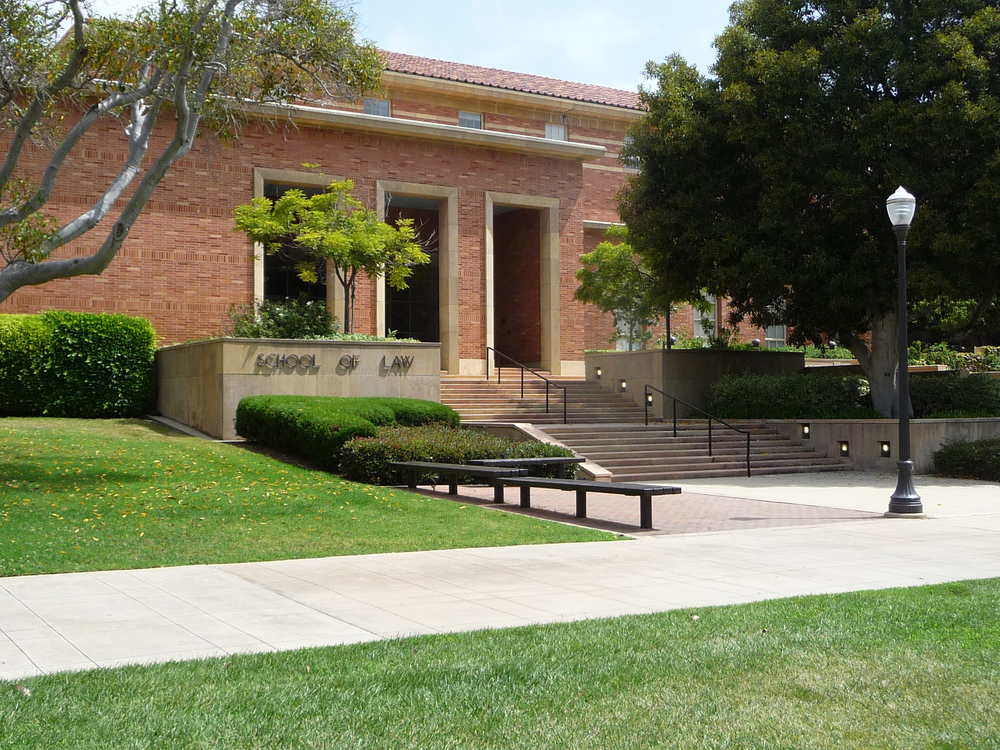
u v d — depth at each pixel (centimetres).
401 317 3209
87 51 1445
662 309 2802
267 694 490
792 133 2095
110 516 1184
